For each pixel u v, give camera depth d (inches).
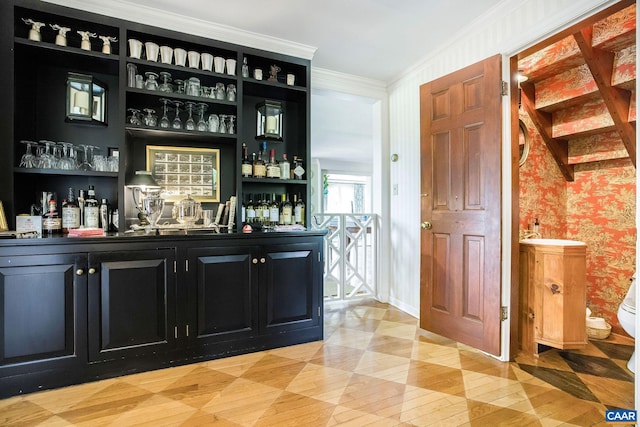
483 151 86.4
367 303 137.0
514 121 85.6
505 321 83.2
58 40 80.2
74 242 70.7
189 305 81.1
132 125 85.7
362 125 207.5
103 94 90.7
